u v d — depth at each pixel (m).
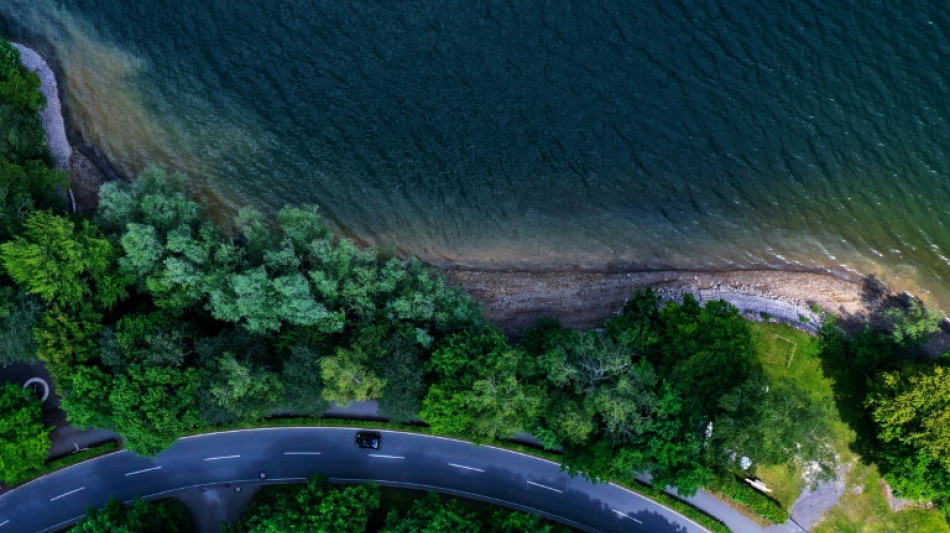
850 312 80.75
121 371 67.81
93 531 66.88
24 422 68.69
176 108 89.38
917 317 75.81
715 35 90.44
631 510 73.81
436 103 90.31
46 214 70.88
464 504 74.00
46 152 81.56
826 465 67.50
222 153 88.31
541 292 83.31
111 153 87.00
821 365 77.06
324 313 68.50
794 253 84.44
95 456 74.75
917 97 86.69
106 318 72.69
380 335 69.19
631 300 77.38
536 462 75.00
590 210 86.88
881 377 70.19
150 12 92.25
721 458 68.75
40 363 76.12
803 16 90.00
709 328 70.12
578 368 68.19
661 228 86.06
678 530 73.38
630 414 67.38
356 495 69.00
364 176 88.19
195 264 70.31
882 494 73.44
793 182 86.38
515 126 89.31
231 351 68.50
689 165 87.50
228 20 92.56
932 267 82.81
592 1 92.00
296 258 70.19
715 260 84.81
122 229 72.44
